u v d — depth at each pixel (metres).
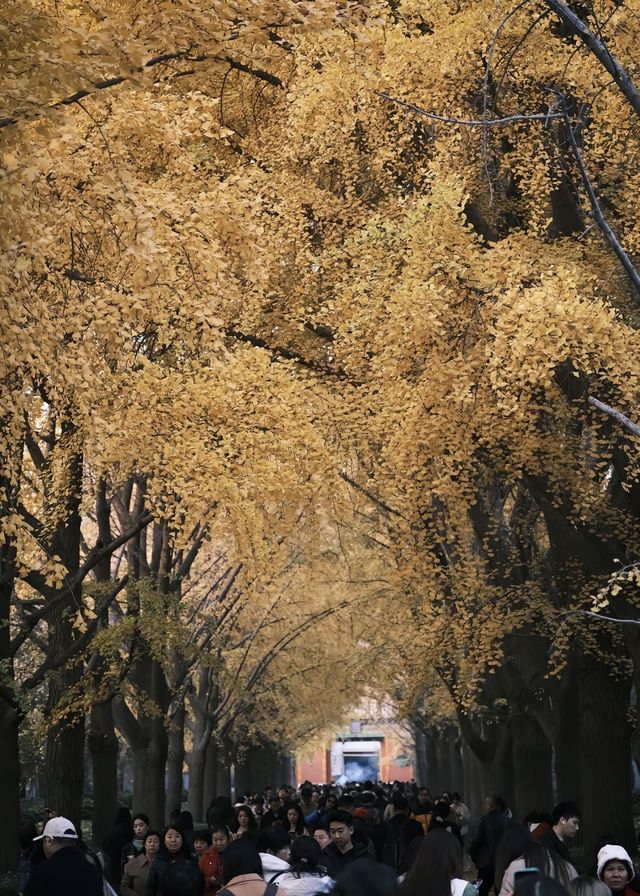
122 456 22.12
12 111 14.93
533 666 42.00
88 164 18.75
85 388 19.94
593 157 27.77
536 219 26.12
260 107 30.62
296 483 23.31
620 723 34.53
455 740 77.81
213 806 24.77
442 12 26.50
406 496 27.94
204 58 16.38
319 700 87.69
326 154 28.52
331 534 59.47
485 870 19.25
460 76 26.44
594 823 34.16
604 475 29.53
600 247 28.88
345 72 25.81
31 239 16.78
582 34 16.22
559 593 38.34
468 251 23.94
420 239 23.94
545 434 27.61
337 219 28.94
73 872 13.06
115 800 42.34
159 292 19.59
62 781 34.22
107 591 37.34
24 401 18.95
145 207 18.58
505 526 41.09
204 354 22.38
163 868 20.75
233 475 22.42
